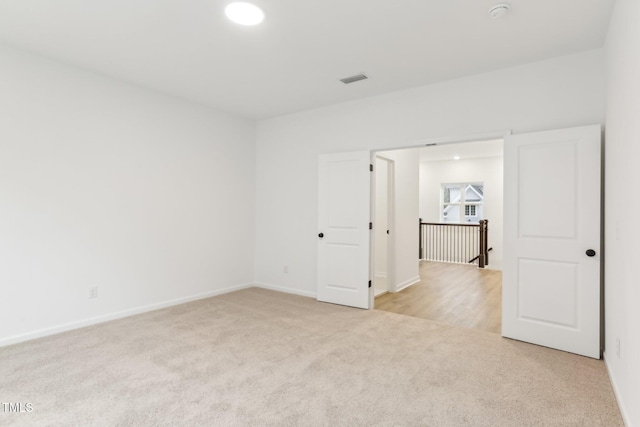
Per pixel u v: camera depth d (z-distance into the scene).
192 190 4.42
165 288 4.13
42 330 3.14
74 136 3.35
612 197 2.40
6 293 2.94
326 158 4.44
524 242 3.08
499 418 1.96
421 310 4.18
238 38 2.79
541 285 3.00
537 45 2.86
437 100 3.69
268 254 5.17
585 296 2.79
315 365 2.62
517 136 3.13
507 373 2.50
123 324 3.50
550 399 2.16
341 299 4.30
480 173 8.55
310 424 1.89
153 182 4.00
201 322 3.59
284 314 3.89
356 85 3.79
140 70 3.43
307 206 4.74
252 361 2.67
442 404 2.10
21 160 3.03
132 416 1.95
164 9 2.39
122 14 2.46
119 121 3.69
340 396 2.18
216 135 4.71
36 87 3.11
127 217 3.77
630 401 1.83
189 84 3.79
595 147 2.75
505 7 2.33
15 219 2.99
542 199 2.99
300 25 2.59
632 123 1.79
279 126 5.03
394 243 5.20
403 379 2.40
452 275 6.66
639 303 1.65
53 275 3.22
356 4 2.31
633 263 1.78
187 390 2.24
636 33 1.70
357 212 4.19
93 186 3.49
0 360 2.64
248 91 4.00
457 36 2.73
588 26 2.56
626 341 1.94
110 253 3.62
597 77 2.89
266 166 5.19
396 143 3.96
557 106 3.06
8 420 1.89
